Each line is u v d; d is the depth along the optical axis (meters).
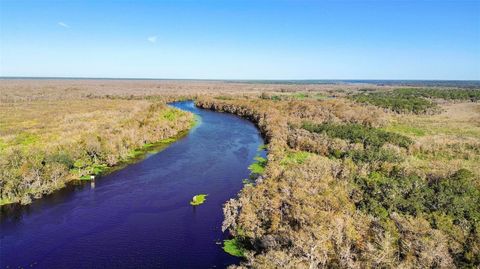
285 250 47.91
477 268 43.97
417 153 109.75
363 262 44.75
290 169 79.81
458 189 65.19
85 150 101.44
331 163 85.75
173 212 72.94
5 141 102.75
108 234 64.31
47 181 84.31
